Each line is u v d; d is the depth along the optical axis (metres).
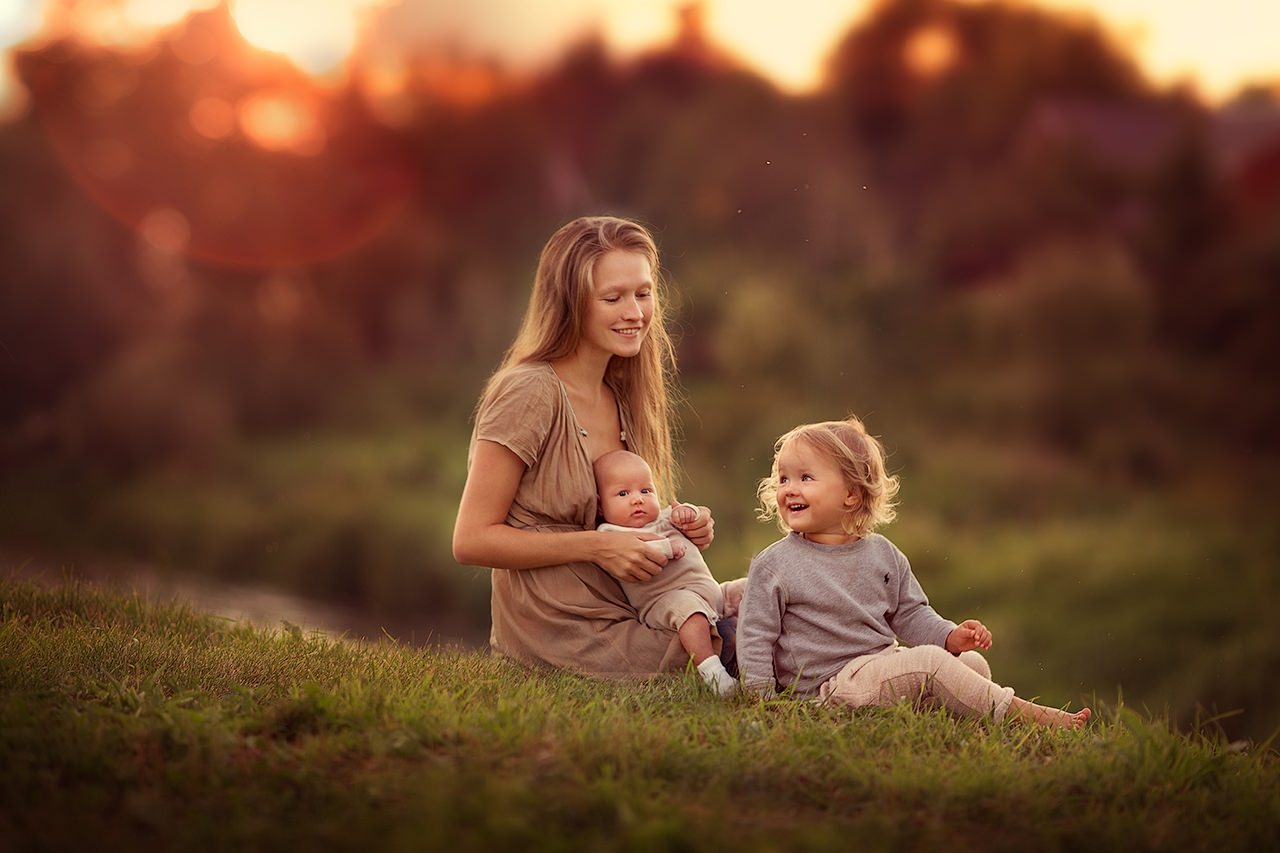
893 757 3.79
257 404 35.75
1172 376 32.06
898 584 4.94
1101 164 40.22
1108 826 3.32
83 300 32.66
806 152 41.28
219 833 2.92
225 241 41.12
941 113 44.22
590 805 3.13
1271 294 34.78
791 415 28.06
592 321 5.17
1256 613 18.02
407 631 18.89
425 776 3.28
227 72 42.19
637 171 44.12
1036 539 22.36
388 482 26.56
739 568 20.25
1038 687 17.42
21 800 3.07
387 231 43.47
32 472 28.52
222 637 5.67
